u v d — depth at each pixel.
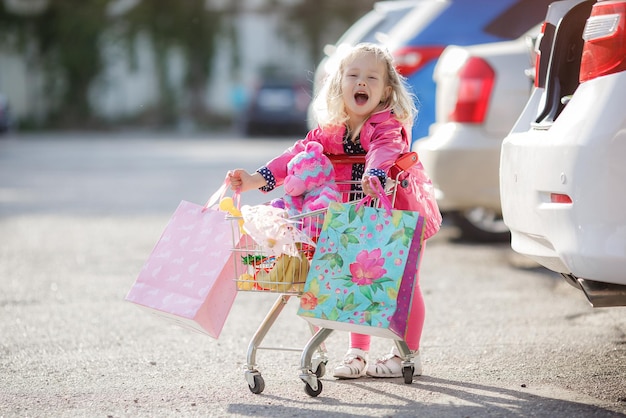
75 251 13.87
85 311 10.05
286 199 7.05
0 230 16.05
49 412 6.64
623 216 5.94
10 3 55.03
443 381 7.27
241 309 10.19
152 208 18.50
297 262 6.72
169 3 56.88
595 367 7.61
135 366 7.87
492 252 13.37
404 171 6.90
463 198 12.06
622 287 6.12
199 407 6.70
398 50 14.17
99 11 56.03
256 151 33.47
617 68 6.15
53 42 55.84
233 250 6.78
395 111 7.04
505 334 8.82
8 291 11.12
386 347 8.45
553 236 6.39
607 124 6.03
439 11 14.20
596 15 6.29
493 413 6.41
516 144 7.06
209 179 23.81
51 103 56.28
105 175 25.47
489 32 13.99
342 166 7.24
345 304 6.45
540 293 10.66
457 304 10.16
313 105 7.23
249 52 61.47
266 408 6.64
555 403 6.64
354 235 6.54
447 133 12.21
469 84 11.99
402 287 6.38
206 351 8.35
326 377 7.48
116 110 58.19
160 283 6.92
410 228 6.43
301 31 61.03
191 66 57.97
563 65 7.31
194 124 56.94
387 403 6.68
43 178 24.88
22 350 8.43
